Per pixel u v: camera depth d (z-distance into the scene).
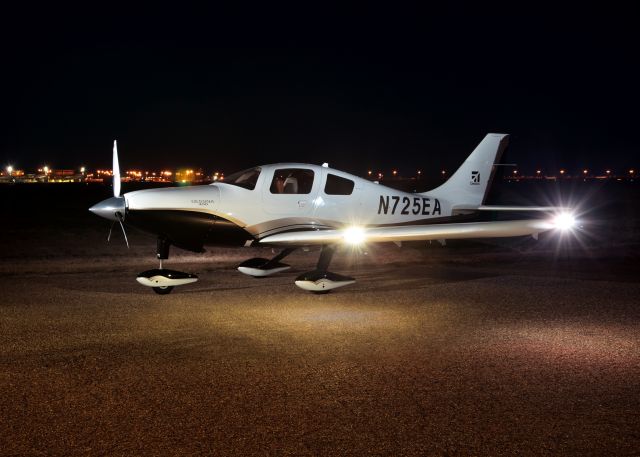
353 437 3.69
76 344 5.72
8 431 3.75
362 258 12.98
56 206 35.84
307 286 8.41
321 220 9.64
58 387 4.53
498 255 14.02
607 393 4.46
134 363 5.13
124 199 8.70
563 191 89.38
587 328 6.48
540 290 8.91
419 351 5.55
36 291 8.52
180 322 6.68
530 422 3.92
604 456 3.46
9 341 5.82
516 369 5.02
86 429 3.78
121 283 9.27
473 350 5.60
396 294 8.55
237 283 9.40
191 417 3.98
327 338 6.00
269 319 6.87
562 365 5.14
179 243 9.04
